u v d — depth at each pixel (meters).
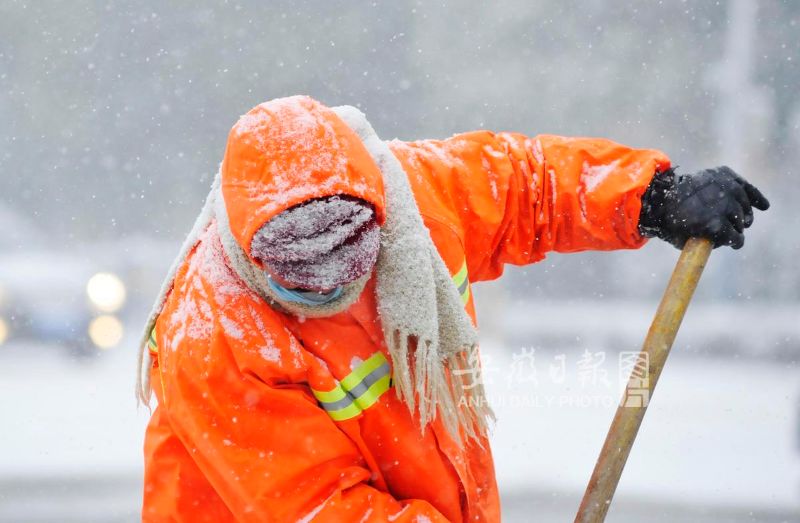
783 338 44.12
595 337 47.34
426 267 7.67
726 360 42.94
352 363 7.90
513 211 8.83
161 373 8.12
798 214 55.84
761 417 29.48
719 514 20.77
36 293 38.75
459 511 8.51
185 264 8.44
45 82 74.06
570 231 9.02
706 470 23.58
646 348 8.68
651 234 9.10
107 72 74.88
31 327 38.03
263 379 7.69
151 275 48.50
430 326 7.67
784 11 64.25
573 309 53.22
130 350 39.91
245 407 7.72
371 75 74.94
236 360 7.66
